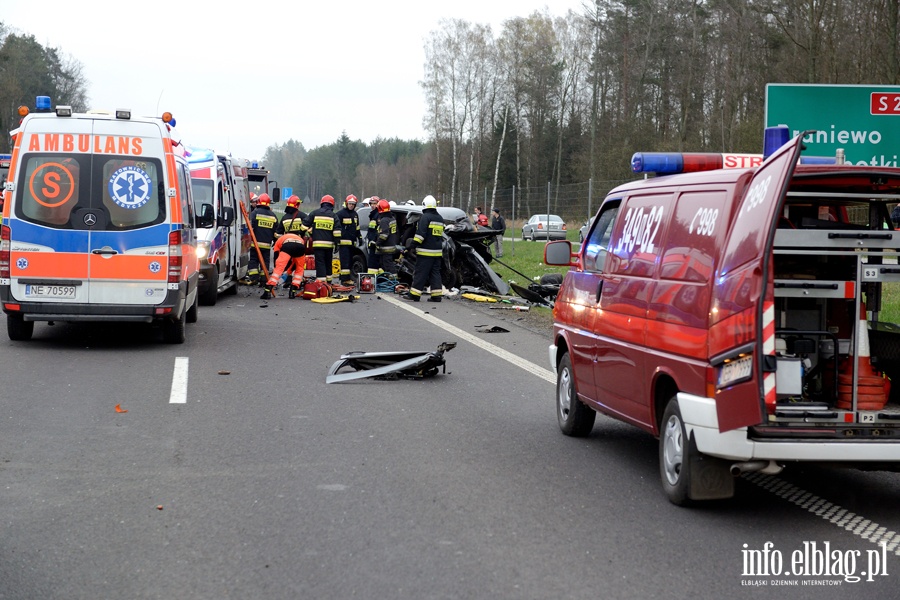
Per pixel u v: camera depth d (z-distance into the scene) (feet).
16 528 17.37
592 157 187.01
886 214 21.48
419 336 46.93
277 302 64.28
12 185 39.52
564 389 26.73
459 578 15.14
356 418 27.78
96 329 47.83
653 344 20.39
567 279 26.73
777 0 116.47
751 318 17.01
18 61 255.29
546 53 240.73
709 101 185.78
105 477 20.94
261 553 16.19
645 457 23.99
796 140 16.93
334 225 66.28
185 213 43.06
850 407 19.39
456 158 232.12
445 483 20.97
